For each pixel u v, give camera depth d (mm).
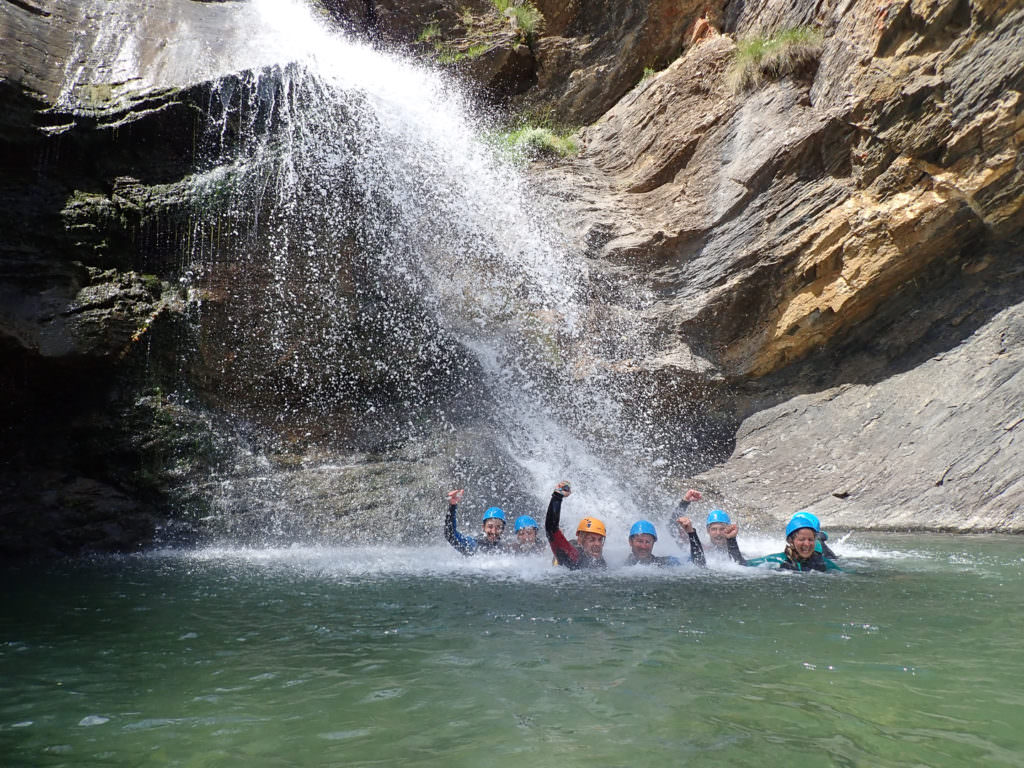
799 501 11430
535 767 2000
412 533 8656
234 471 9062
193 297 9320
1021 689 2652
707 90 14945
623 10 17781
